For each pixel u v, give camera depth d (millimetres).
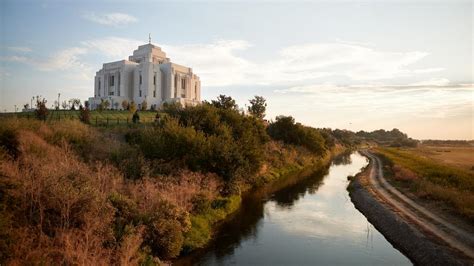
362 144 153875
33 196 11750
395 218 20375
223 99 44125
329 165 60375
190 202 18891
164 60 110938
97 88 105250
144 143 23781
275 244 17172
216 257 15164
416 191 27625
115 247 12086
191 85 109250
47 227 11367
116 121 50156
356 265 14961
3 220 9758
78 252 10469
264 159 33062
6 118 21094
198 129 28594
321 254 16094
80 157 20516
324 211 24406
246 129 32781
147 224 14023
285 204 26078
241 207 24000
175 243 14203
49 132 22234
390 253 16500
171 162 22641
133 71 98875
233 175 24531
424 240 16328
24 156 16109
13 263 9164
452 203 21938
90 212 12070
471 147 151000
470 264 13211
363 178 37875
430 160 59125
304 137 58938
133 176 18875
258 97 62375
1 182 11203
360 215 23703
